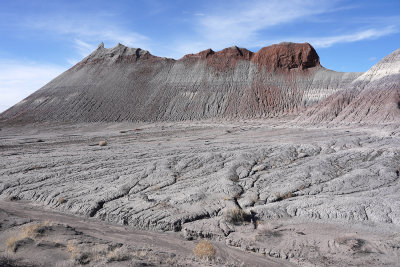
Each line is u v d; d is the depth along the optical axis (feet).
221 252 43.27
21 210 62.90
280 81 352.49
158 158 103.65
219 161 91.04
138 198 66.13
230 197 64.13
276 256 42.47
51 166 98.37
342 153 92.38
